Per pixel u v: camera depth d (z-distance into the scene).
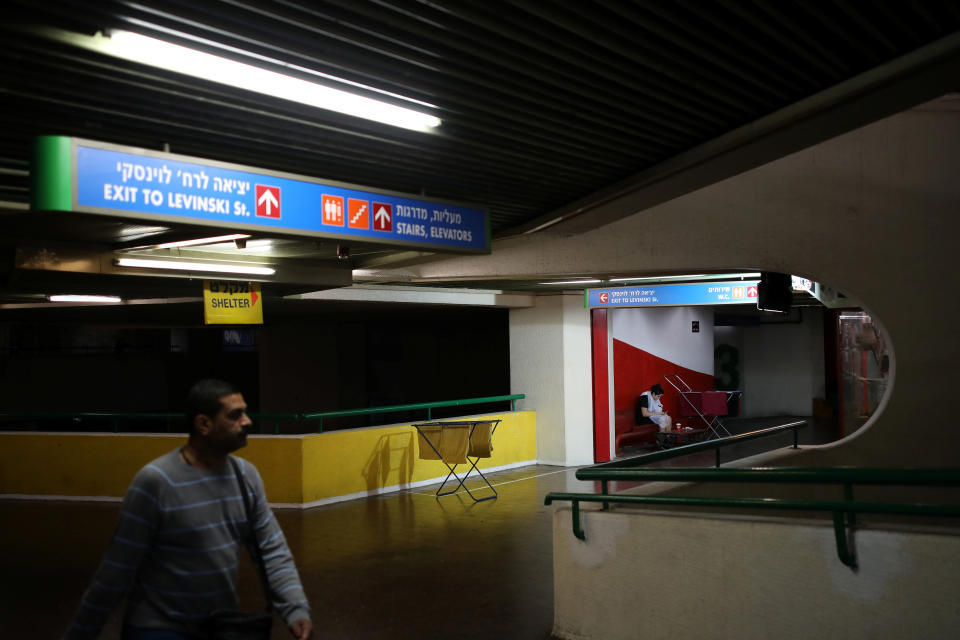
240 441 2.65
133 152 3.87
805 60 4.44
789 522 4.02
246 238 6.67
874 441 7.59
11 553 7.79
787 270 7.74
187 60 3.55
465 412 21.66
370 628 5.48
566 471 12.66
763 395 21.94
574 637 4.97
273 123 4.44
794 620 3.95
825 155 7.61
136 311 14.80
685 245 7.94
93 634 2.47
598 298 12.22
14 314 14.94
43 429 21.64
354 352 22.75
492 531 8.45
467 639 5.20
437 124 4.64
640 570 4.60
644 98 4.73
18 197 5.31
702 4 3.79
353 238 4.87
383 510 9.70
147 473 2.53
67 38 3.27
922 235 7.40
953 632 3.45
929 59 4.34
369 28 3.61
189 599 2.51
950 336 7.32
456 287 12.30
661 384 17.19
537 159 5.54
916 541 3.56
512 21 3.71
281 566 2.73
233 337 25.95
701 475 4.40
